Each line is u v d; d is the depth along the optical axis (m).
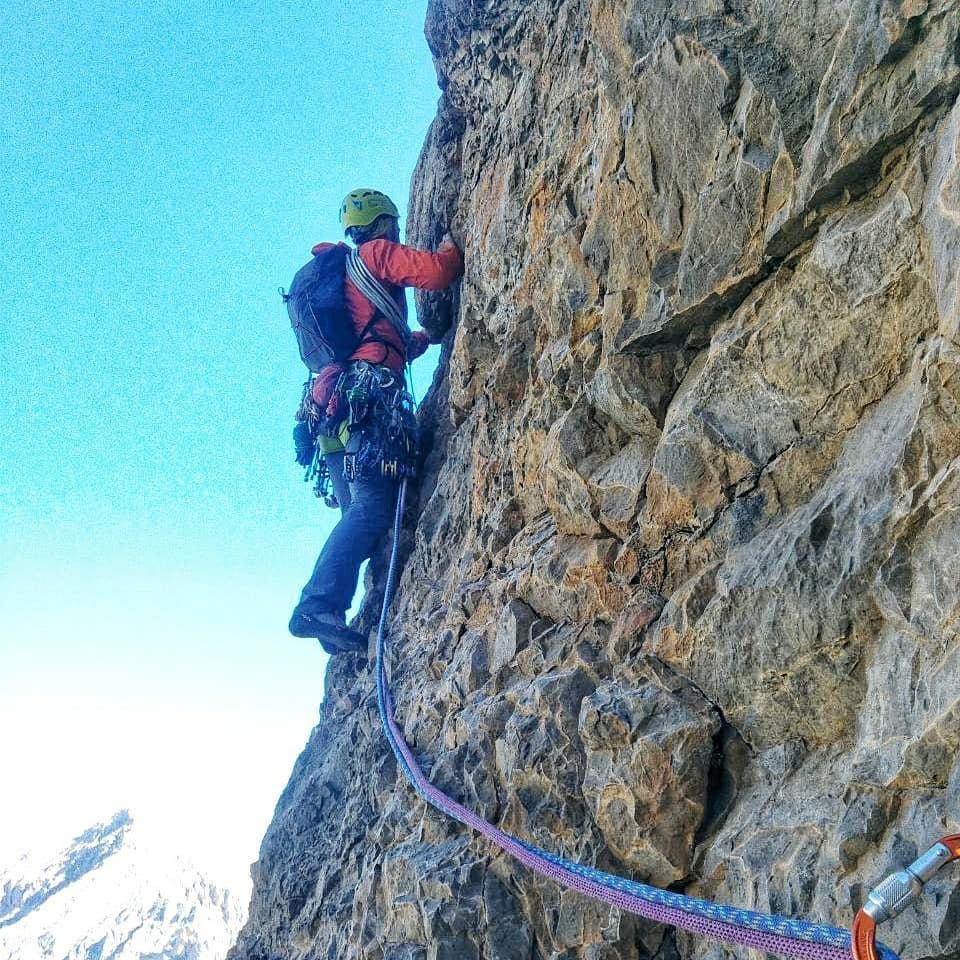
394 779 5.14
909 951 2.56
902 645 2.83
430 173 7.18
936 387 2.79
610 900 3.09
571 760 3.79
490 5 6.09
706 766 3.42
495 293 5.68
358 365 6.47
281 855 6.29
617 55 3.99
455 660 4.88
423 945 3.96
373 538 6.50
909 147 3.06
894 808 2.75
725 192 3.53
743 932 2.74
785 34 3.34
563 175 4.89
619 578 4.06
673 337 3.92
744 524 3.53
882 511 2.91
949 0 2.82
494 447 5.46
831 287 3.24
